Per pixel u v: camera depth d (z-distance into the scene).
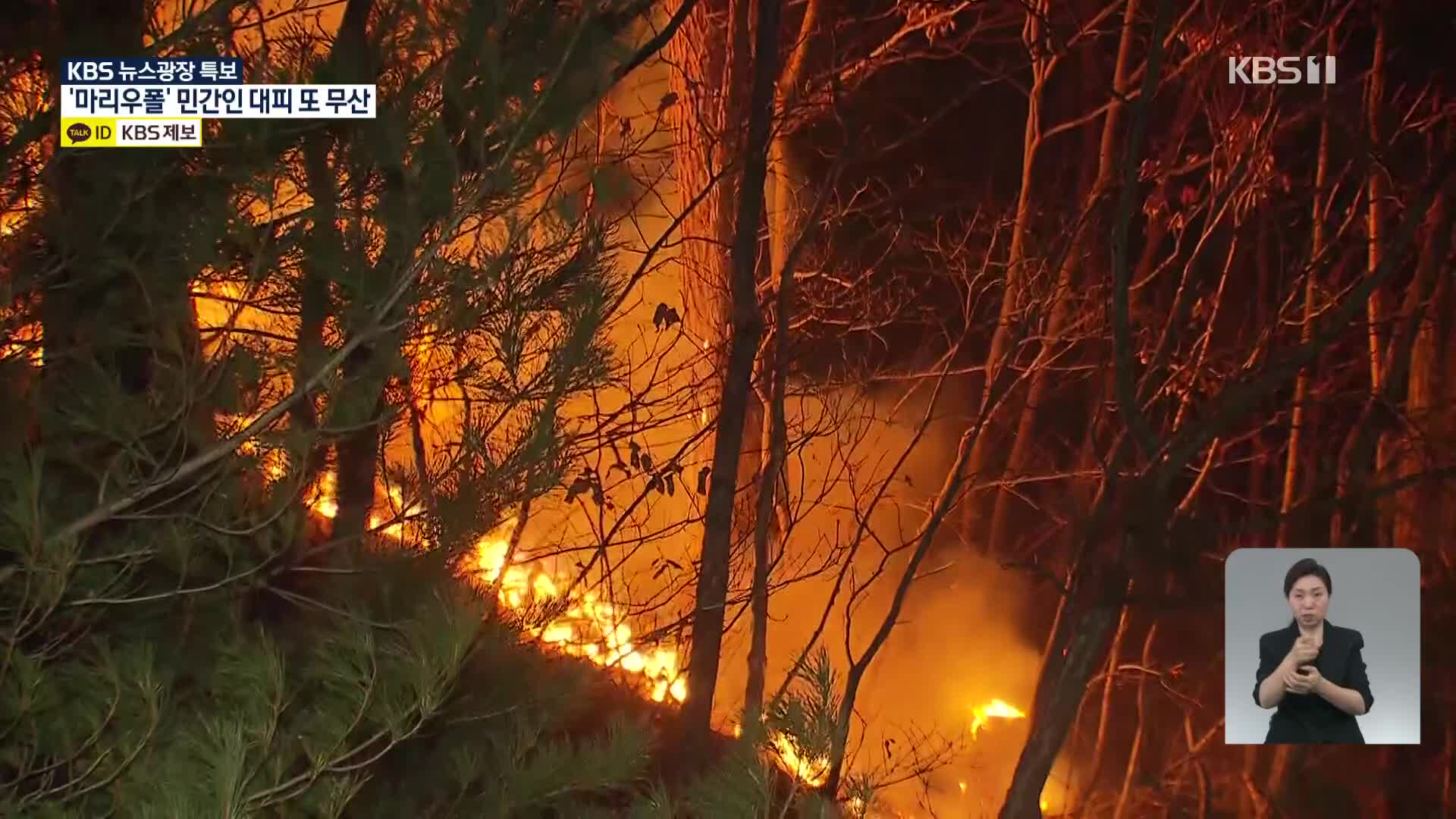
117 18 3.53
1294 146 7.89
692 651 5.18
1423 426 7.35
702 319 7.20
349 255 3.43
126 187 3.32
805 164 7.65
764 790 3.37
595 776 3.88
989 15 8.55
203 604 3.62
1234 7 7.50
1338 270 7.75
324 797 3.17
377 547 3.84
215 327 3.65
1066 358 8.71
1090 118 7.45
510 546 4.52
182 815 2.73
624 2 3.98
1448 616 6.89
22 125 3.35
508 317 3.73
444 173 3.40
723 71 7.16
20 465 2.94
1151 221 8.15
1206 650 8.34
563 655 4.78
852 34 7.86
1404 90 7.85
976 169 9.62
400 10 3.68
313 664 3.38
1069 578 5.01
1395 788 7.42
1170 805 7.69
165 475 3.00
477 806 3.87
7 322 3.35
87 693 3.24
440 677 3.23
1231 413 4.30
